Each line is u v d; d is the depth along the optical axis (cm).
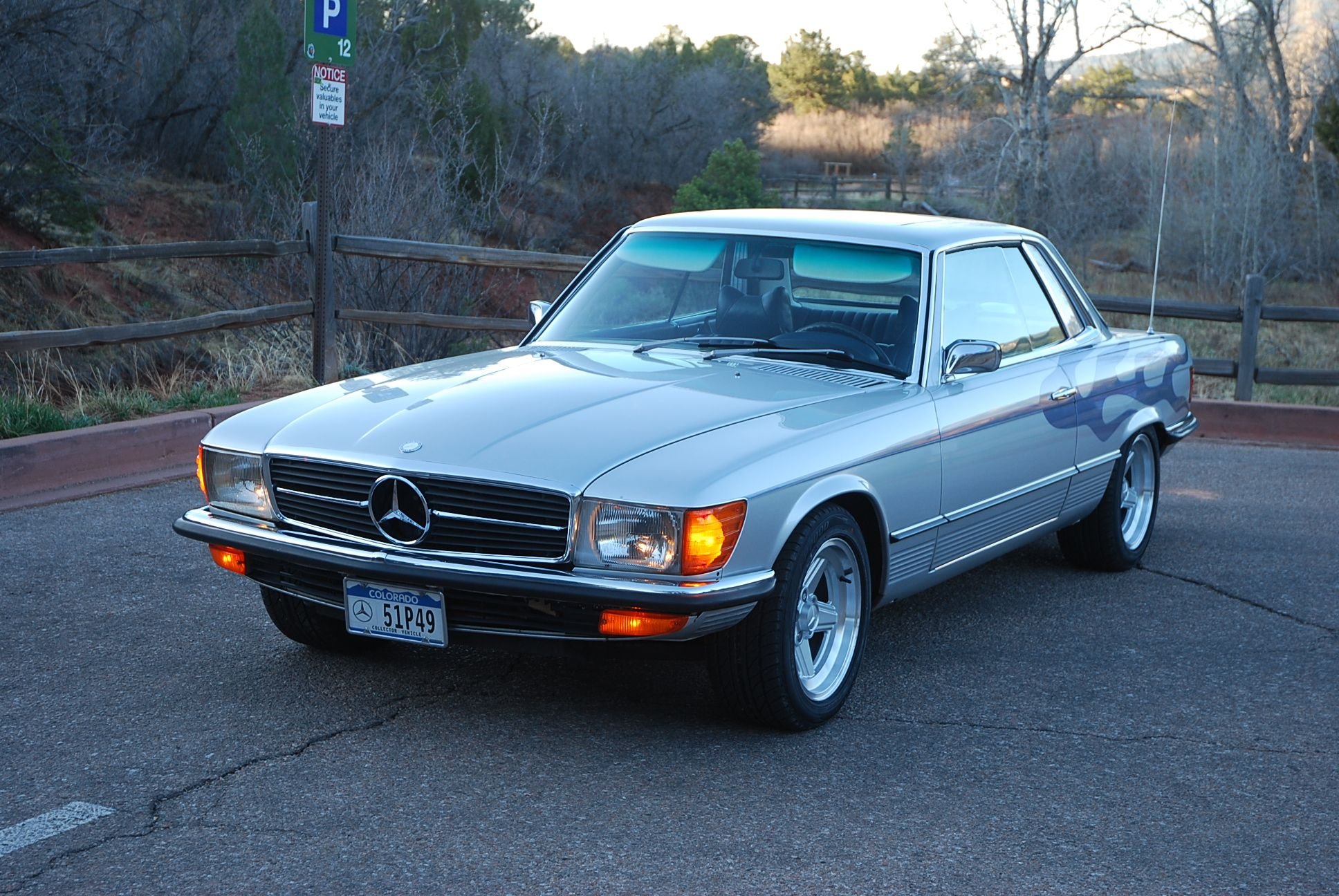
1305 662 520
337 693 448
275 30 2197
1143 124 3775
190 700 437
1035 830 359
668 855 337
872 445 434
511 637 392
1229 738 436
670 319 520
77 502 697
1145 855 347
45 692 440
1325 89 3550
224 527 431
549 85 3603
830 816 364
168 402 891
